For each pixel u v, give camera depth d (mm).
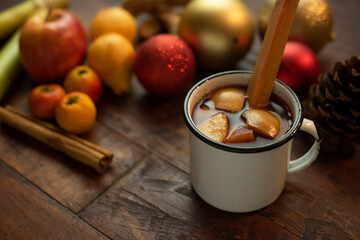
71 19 683
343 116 580
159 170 594
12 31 750
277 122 526
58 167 600
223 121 525
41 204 566
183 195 571
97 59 664
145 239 540
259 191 534
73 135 618
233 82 561
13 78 683
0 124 648
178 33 700
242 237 540
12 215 558
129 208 562
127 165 600
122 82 668
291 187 575
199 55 681
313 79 636
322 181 579
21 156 612
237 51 673
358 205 560
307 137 614
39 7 765
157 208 562
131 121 647
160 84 647
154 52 638
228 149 498
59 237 542
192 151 534
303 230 543
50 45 660
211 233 542
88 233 543
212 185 536
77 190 578
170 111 659
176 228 547
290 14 505
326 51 706
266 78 530
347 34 727
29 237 542
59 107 612
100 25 704
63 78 691
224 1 663
